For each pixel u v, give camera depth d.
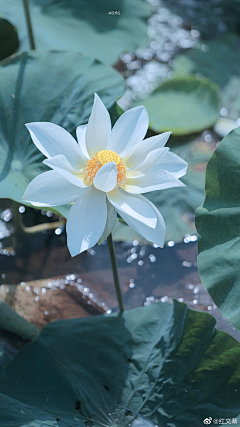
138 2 2.10
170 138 1.80
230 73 2.26
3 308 1.52
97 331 1.48
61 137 1.39
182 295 1.62
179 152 1.77
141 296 1.61
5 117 1.58
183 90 1.98
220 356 1.43
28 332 1.52
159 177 1.39
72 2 1.99
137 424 1.38
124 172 1.40
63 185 1.38
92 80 1.61
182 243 1.70
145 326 1.48
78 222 1.37
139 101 1.92
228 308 1.39
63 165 1.37
